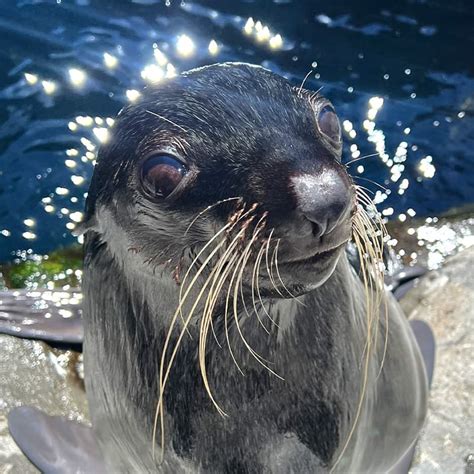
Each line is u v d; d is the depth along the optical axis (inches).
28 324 23.0
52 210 29.6
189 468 15.1
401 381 16.6
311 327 14.2
